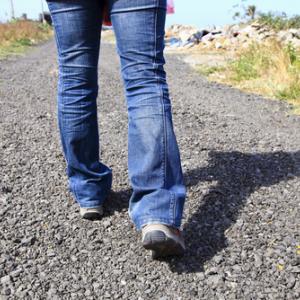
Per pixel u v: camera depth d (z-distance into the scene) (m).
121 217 2.13
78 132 2.01
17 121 3.98
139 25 1.72
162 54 1.80
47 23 36.47
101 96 5.32
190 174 2.65
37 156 3.02
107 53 12.91
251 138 3.51
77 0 1.86
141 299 1.59
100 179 2.10
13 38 18.34
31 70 8.12
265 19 15.64
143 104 1.75
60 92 2.00
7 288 1.63
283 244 1.91
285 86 5.96
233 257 1.81
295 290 1.62
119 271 1.74
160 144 1.73
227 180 2.55
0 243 1.90
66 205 2.26
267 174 2.68
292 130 3.95
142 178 1.73
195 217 2.11
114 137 3.53
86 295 1.61
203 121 4.11
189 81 7.14
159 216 1.67
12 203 2.27
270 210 2.21
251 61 7.62
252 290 1.62
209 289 1.63
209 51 14.21
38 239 1.95
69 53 1.94
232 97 5.67
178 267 1.75
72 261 1.80
